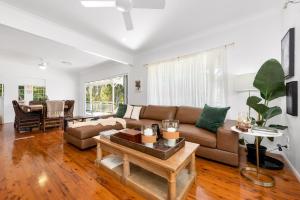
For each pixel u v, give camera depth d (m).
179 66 3.61
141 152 1.60
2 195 1.52
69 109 5.11
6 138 3.58
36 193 1.55
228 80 2.96
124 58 4.48
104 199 1.47
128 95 5.05
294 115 1.85
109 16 2.58
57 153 2.63
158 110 3.55
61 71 7.03
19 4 2.26
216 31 3.10
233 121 2.65
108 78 5.95
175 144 1.66
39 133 4.07
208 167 2.09
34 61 5.56
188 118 3.01
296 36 1.87
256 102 2.11
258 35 2.65
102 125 3.08
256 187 1.64
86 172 1.97
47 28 2.76
